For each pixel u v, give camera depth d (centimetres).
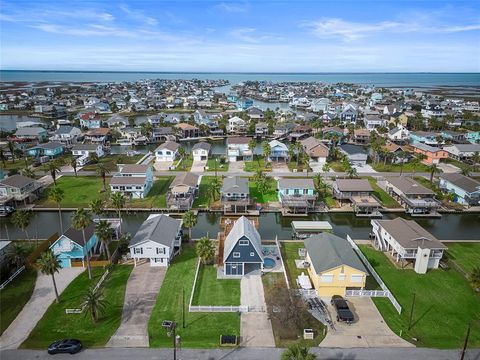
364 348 3838
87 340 3934
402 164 11012
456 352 3797
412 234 5628
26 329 4122
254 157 12481
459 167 11212
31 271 5369
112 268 5469
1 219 7631
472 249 6222
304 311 4416
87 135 14888
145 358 3675
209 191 8581
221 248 6091
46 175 10206
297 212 7962
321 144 11969
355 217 7888
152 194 8888
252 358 3688
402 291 4922
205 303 4616
